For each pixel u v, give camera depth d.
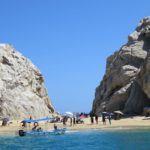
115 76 107.25
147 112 83.25
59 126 73.56
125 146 41.38
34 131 62.09
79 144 45.81
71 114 76.56
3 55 108.56
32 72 116.06
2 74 103.19
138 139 47.12
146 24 116.44
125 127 64.38
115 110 100.56
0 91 97.50
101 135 54.81
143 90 87.75
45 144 48.12
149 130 58.16
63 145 45.72
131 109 92.19
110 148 40.56
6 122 82.19
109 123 72.56
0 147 46.16
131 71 102.88
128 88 99.25
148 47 107.31
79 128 67.69
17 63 110.81
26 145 47.81
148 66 85.75
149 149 38.31
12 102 98.06
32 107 102.38
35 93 112.44
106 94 110.69
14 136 61.34
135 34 113.50
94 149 40.47
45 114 107.12
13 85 103.06
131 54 106.31
